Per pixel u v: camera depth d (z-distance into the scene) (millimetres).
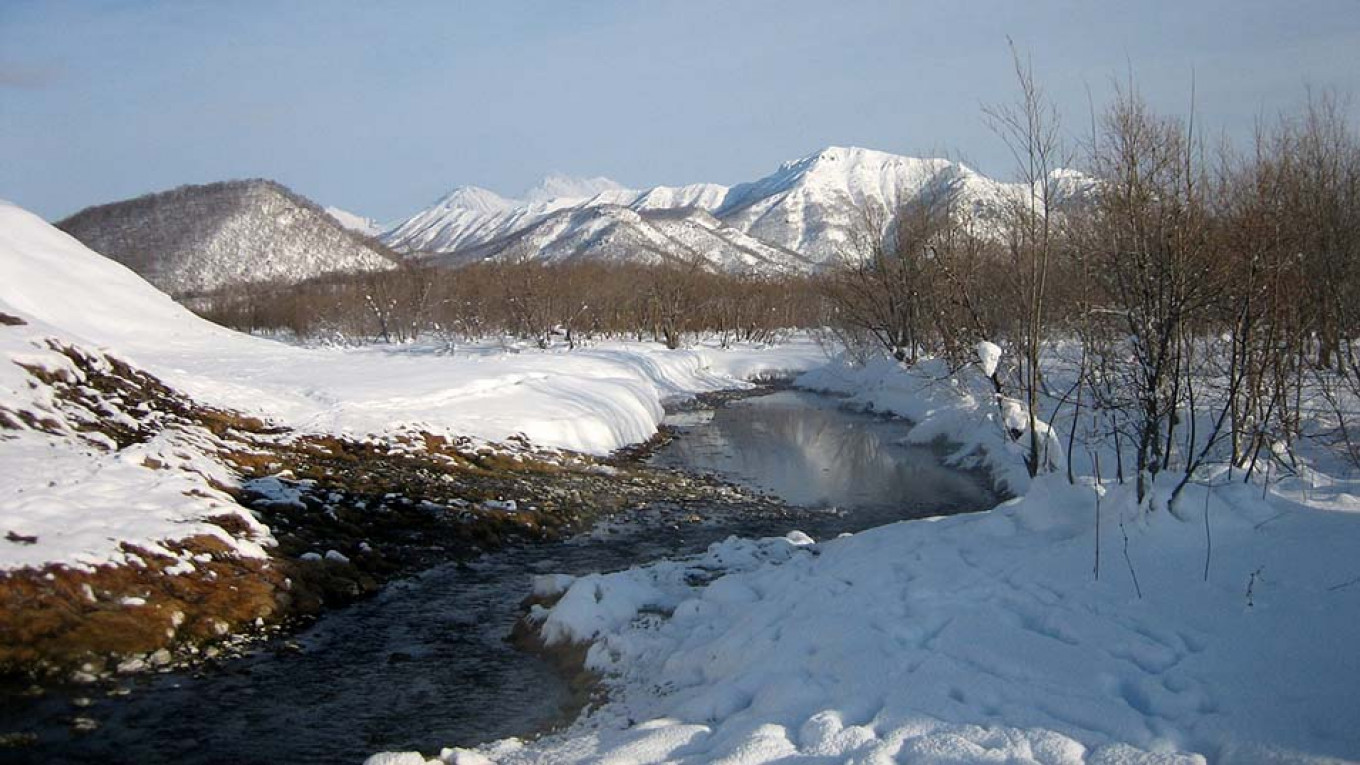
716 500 17719
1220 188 12133
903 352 34250
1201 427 13195
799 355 49000
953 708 5617
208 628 9609
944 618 7105
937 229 28547
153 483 12164
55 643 8641
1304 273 10688
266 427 17750
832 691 6125
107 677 8477
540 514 15273
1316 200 14445
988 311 23641
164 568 10203
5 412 13477
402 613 10750
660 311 54219
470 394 23203
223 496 12672
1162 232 9453
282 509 13391
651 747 5762
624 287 57812
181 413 16859
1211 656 5930
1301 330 10828
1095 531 8375
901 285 33969
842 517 16625
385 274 67375
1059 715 5473
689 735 5879
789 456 23359
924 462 22312
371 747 7238
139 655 8891
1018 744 5113
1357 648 5586
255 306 73188
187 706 7992
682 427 28672
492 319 54344
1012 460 19266
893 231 35688
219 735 7441
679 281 56875
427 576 12266
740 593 8914
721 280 64000
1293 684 5391
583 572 12633
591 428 22859
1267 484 8617
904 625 6984
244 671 8828
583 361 33438
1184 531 7840
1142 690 5621
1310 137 17125
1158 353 9562
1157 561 7488
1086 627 6570
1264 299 9414
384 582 11914
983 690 5820
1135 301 9742
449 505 15039
